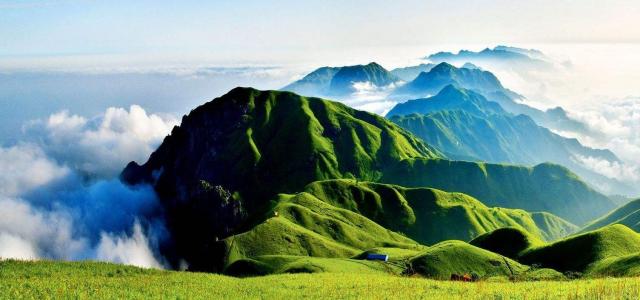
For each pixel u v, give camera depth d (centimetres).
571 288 5825
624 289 5150
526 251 15738
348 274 9269
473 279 11362
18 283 5831
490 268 13412
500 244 17012
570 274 12112
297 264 12762
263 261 14238
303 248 19925
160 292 5916
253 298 5944
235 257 18925
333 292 6481
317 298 6003
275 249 19462
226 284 7081
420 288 6719
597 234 14275
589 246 13938
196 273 8256
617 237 14038
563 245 14638
